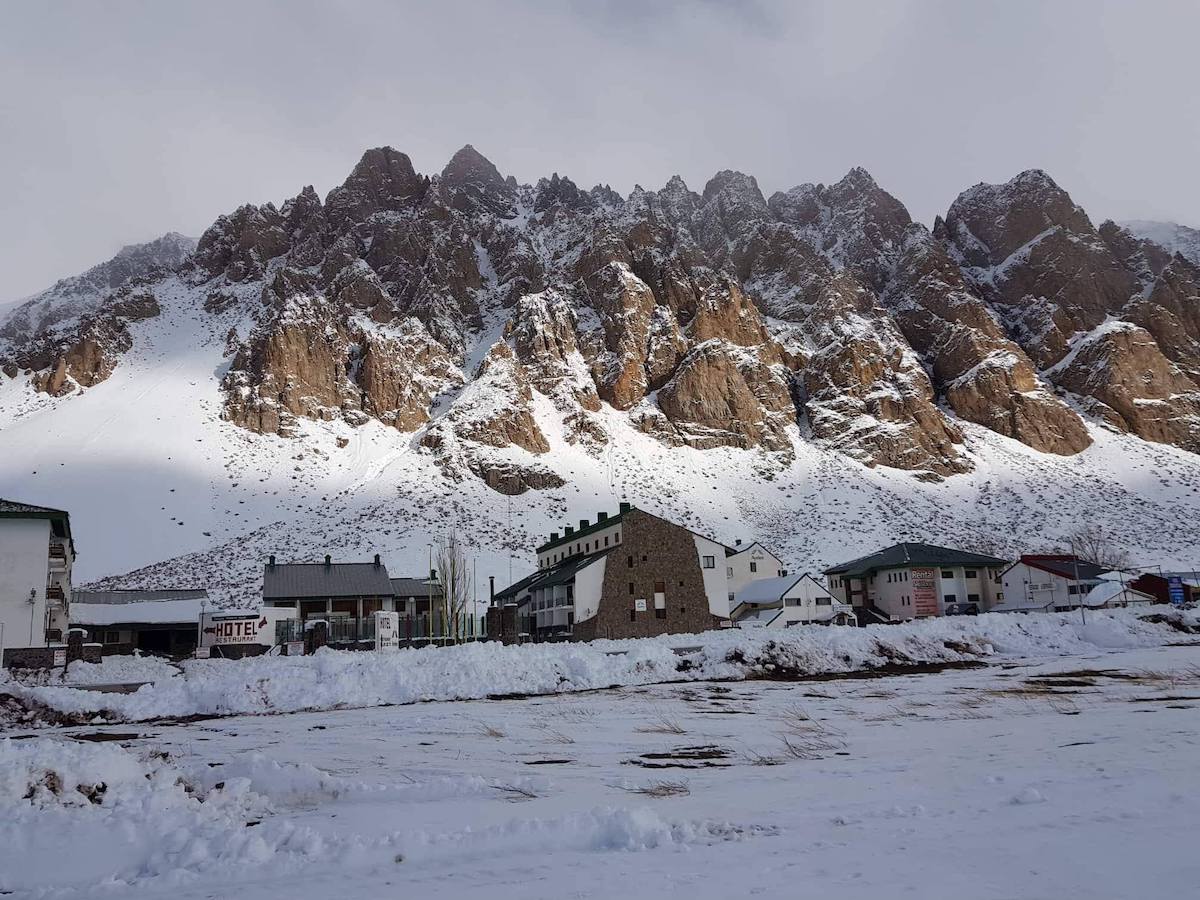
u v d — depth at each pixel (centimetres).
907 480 14288
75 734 2014
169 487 12006
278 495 12200
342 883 689
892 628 3759
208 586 9194
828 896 581
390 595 7325
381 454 14000
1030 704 1911
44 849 823
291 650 5159
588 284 19300
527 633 7019
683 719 1920
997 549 11438
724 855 720
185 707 2492
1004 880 595
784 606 7200
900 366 17112
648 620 6119
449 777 1208
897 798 938
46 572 4484
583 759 1394
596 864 712
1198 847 652
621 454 14612
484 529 11381
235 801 1023
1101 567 7819
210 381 15762
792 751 1371
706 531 11869
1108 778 970
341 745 1655
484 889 647
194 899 657
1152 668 2752
